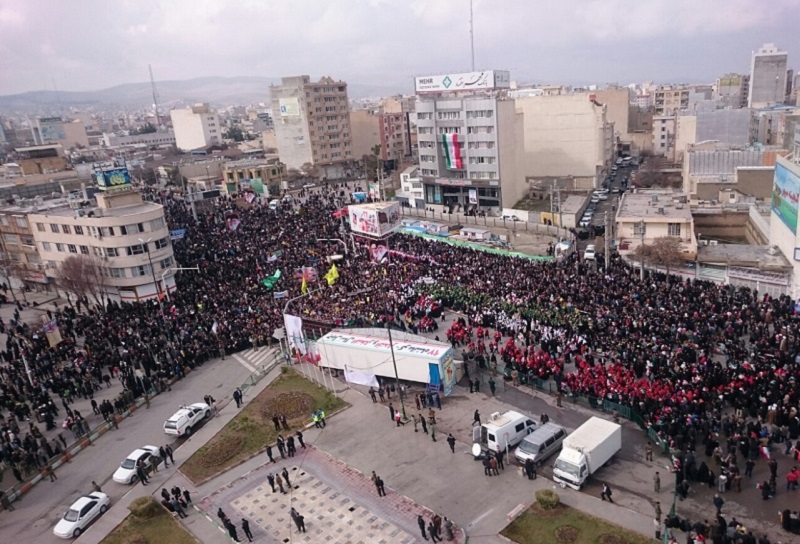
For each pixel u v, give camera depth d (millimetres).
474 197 112938
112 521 33594
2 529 33906
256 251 77062
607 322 47281
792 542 26375
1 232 84750
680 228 67000
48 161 119875
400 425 40312
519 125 116250
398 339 46750
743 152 94000
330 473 35875
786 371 36938
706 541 26734
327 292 62281
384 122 179625
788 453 32562
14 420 43219
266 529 31484
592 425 33938
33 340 56469
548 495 29984
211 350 54688
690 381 37656
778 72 192125
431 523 28719
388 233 70562
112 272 72125
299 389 47094
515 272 61594
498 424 35062
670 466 32719
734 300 50219
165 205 114375
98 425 44469
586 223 93500
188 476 37250
